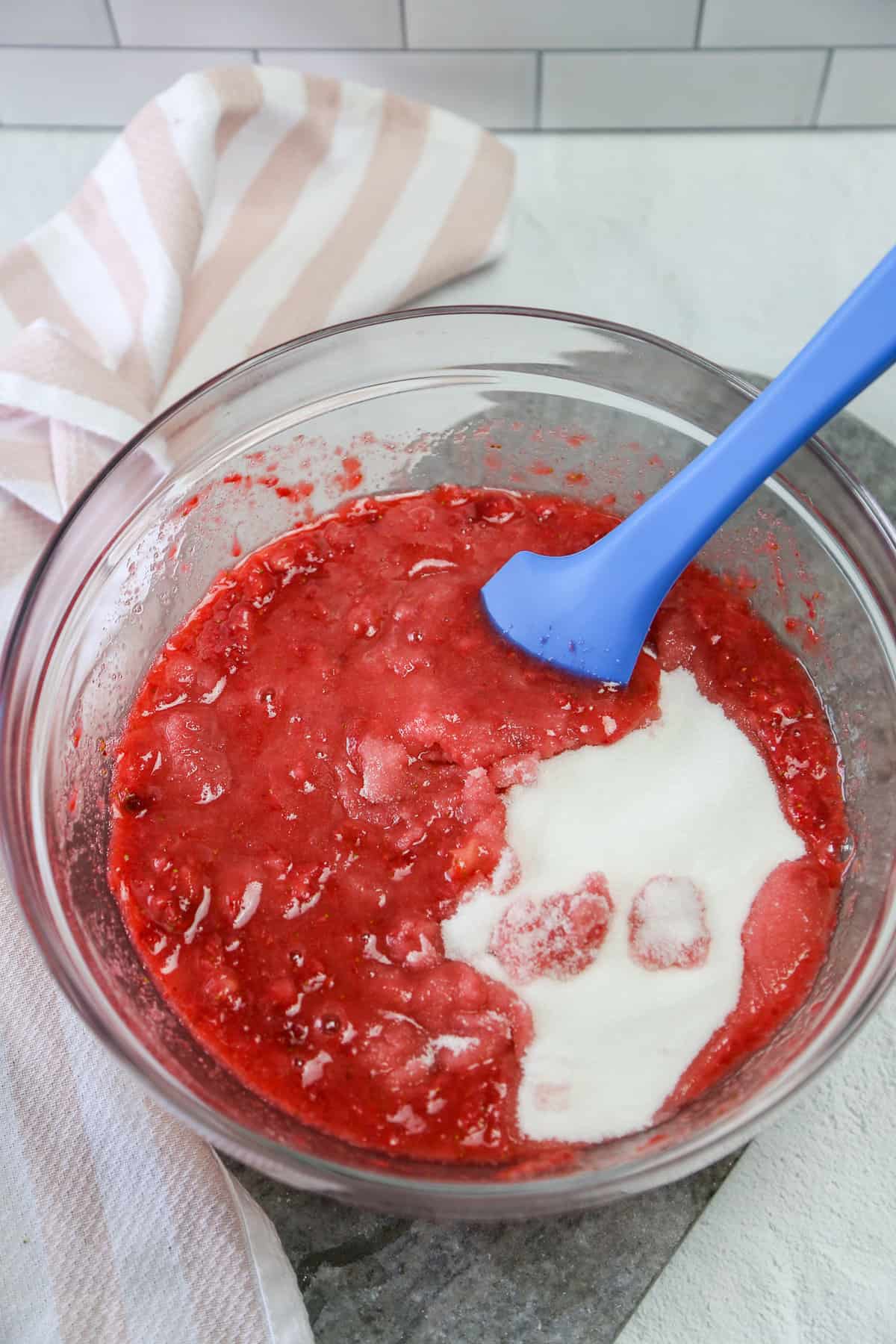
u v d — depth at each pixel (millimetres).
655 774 743
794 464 771
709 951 710
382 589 790
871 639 771
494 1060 693
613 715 752
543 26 964
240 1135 656
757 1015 707
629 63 982
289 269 902
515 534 815
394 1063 692
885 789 749
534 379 813
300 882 719
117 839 744
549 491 842
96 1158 713
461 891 716
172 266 863
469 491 842
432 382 814
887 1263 713
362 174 917
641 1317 708
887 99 998
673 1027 700
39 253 883
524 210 978
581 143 1011
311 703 756
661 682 767
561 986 700
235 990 707
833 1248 716
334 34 970
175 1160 713
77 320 879
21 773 715
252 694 763
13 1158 710
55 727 746
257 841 733
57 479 828
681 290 945
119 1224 705
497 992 698
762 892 723
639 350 785
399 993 700
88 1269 699
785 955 711
